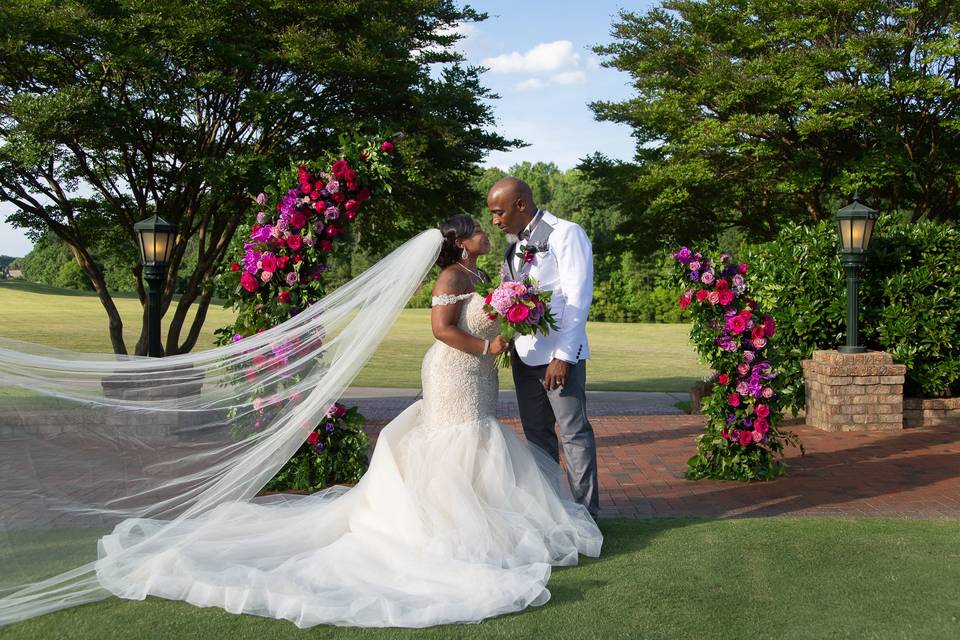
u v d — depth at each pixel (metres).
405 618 3.04
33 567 3.45
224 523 4.04
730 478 5.80
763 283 8.85
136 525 3.78
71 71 9.56
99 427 3.75
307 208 5.59
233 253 5.81
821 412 8.10
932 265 8.34
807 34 13.64
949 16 13.33
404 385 14.16
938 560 3.66
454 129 10.64
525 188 4.41
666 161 15.77
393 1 10.34
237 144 10.75
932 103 13.20
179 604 3.30
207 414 4.07
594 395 12.27
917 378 8.35
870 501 5.09
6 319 28.47
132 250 12.91
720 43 14.98
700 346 5.88
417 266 4.13
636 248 17.38
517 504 3.92
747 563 3.66
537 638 2.88
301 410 4.17
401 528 3.72
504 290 3.82
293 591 3.27
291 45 9.43
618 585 3.41
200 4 9.30
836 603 3.14
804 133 13.04
